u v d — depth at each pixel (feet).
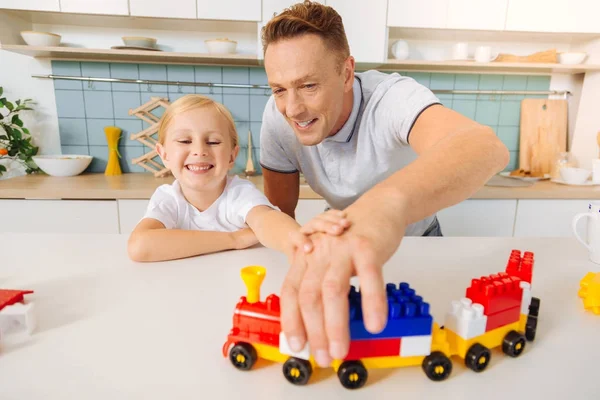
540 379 1.13
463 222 5.41
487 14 5.50
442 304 1.57
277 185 3.69
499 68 6.22
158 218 2.40
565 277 1.90
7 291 1.48
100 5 5.09
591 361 1.22
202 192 2.56
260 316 1.16
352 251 1.12
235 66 6.25
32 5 5.00
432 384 1.11
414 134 2.32
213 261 2.11
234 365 1.18
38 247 2.31
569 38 6.41
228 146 2.49
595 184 5.70
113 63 6.07
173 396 1.05
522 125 6.60
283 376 1.14
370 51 5.45
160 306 1.57
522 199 5.39
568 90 6.70
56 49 5.18
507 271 1.43
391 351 1.12
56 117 6.17
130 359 1.21
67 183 5.36
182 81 6.25
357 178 3.04
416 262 2.07
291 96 2.27
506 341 1.23
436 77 6.55
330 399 1.05
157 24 5.83
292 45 2.12
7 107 5.68
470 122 1.97
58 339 1.31
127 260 2.11
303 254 1.19
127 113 6.25
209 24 5.79
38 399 1.03
